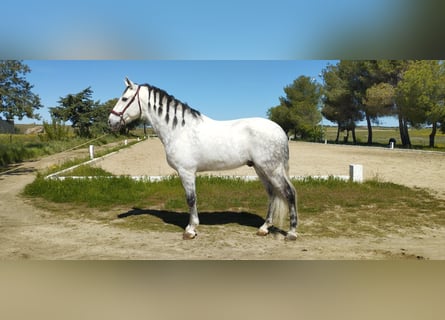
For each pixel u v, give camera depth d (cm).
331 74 3381
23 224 531
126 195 697
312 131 4050
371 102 2502
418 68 2145
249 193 712
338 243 432
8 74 2055
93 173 977
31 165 1373
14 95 2072
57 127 2702
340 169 1177
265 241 442
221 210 605
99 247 424
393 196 696
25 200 703
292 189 435
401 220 536
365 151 2128
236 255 392
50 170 1039
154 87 460
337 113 3266
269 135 418
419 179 948
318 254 393
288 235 443
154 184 791
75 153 1959
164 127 453
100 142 2938
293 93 4578
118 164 1341
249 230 491
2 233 484
